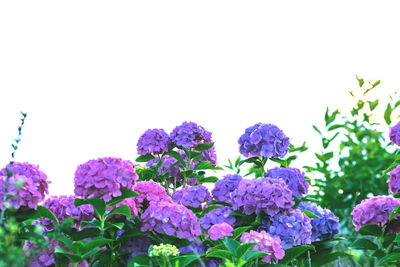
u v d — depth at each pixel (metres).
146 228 3.73
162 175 6.04
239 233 3.92
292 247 4.09
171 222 3.69
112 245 3.88
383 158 6.68
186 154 5.93
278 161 5.21
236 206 4.39
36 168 3.68
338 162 6.81
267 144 5.04
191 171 5.90
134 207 3.88
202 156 5.95
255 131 5.09
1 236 2.33
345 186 6.74
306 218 4.45
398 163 5.01
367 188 6.69
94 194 3.62
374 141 6.79
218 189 4.85
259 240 3.59
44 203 4.10
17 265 2.25
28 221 3.74
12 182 3.38
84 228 3.90
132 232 3.86
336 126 6.77
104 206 3.63
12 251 2.25
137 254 3.85
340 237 5.00
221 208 4.64
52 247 3.68
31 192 3.46
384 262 4.16
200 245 3.95
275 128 5.11
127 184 3.71
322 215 4.93
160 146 5.82
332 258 4.68
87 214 4.04
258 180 4.33
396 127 5.02
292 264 4.74
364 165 6.69
